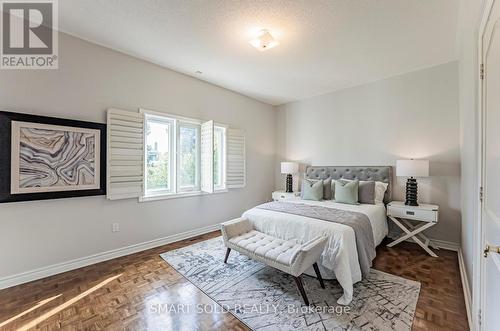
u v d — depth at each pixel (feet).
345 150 14.17
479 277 4.81
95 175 9.08
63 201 8.46
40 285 7.49
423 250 10.48
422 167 10.18
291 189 16.28
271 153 17.78
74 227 8.71
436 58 10.23
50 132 8.05
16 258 7.56
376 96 12.87
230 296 6.90
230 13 7.25
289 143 17.20
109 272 8.40
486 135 4.21
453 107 10.50
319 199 12.37
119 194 9.71
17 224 7.58
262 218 9.34
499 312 3.29
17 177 7.45
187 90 12.31
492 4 3.68
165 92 11.37
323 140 15.26
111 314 6.09
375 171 12.59
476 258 5.12
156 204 11.10
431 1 6.60
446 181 10.70
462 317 5.88
